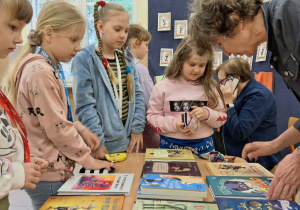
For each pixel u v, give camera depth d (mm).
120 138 1367
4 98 717
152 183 776
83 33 989
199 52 1137
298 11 675
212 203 700
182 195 739
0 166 615
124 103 1452
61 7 936
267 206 694
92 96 1314
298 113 2475
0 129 663
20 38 711
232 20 757
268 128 1640
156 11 2885
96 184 831
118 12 1343
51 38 929
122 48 1516
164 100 1373
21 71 889
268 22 747
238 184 838
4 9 645
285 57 746
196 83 1368
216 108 1358
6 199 660
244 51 838
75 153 918
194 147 1302
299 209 681
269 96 1602
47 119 853
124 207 702
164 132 1336
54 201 710
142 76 1976
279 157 1735
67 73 3135
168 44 2902
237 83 1619
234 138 1586
